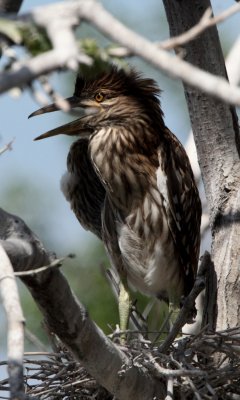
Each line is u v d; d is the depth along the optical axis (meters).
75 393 9.48
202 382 9.10
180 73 4.84
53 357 9.62
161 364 9.05
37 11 5.09
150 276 11.20
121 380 8.40
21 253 6.78
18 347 5.45
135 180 10.95
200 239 11.77
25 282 7.13
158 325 12.16
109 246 11.37
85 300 12.16
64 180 11.77
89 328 7.68
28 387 9.28
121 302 11.08
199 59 10.04
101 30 4.94
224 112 10.32
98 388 9.44
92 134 11.17
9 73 4.75
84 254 12.77
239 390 9.35
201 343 9.12
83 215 11.95
